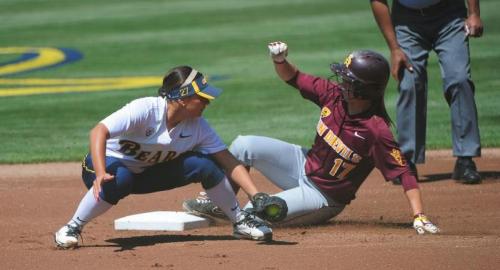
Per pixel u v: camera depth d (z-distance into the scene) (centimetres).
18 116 5394
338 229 2480
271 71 6931
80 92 6262
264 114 5234
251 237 2275
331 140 2362
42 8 12162
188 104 2131
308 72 6750
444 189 3167
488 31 8419
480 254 2006
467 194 3058
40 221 2708
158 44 8738
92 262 2012
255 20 10088
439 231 2347
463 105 3238
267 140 2473
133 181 2214
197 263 1977
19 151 4319
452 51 3222
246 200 3017
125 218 2527
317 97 2417
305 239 2298
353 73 2259
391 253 2041
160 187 2253
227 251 2114
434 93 5722
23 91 6425
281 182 2497
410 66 3216
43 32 10012
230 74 6900
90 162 2203
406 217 2708
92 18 10938
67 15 11312
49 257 2081
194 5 11681
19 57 8425
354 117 2323
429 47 3288
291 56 7588
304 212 2430
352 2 11206
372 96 2281
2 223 2669
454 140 3284
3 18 11369
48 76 7200
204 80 2147
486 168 3591
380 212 2798
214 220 2544
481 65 6650
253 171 3672
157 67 7456
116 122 2086
